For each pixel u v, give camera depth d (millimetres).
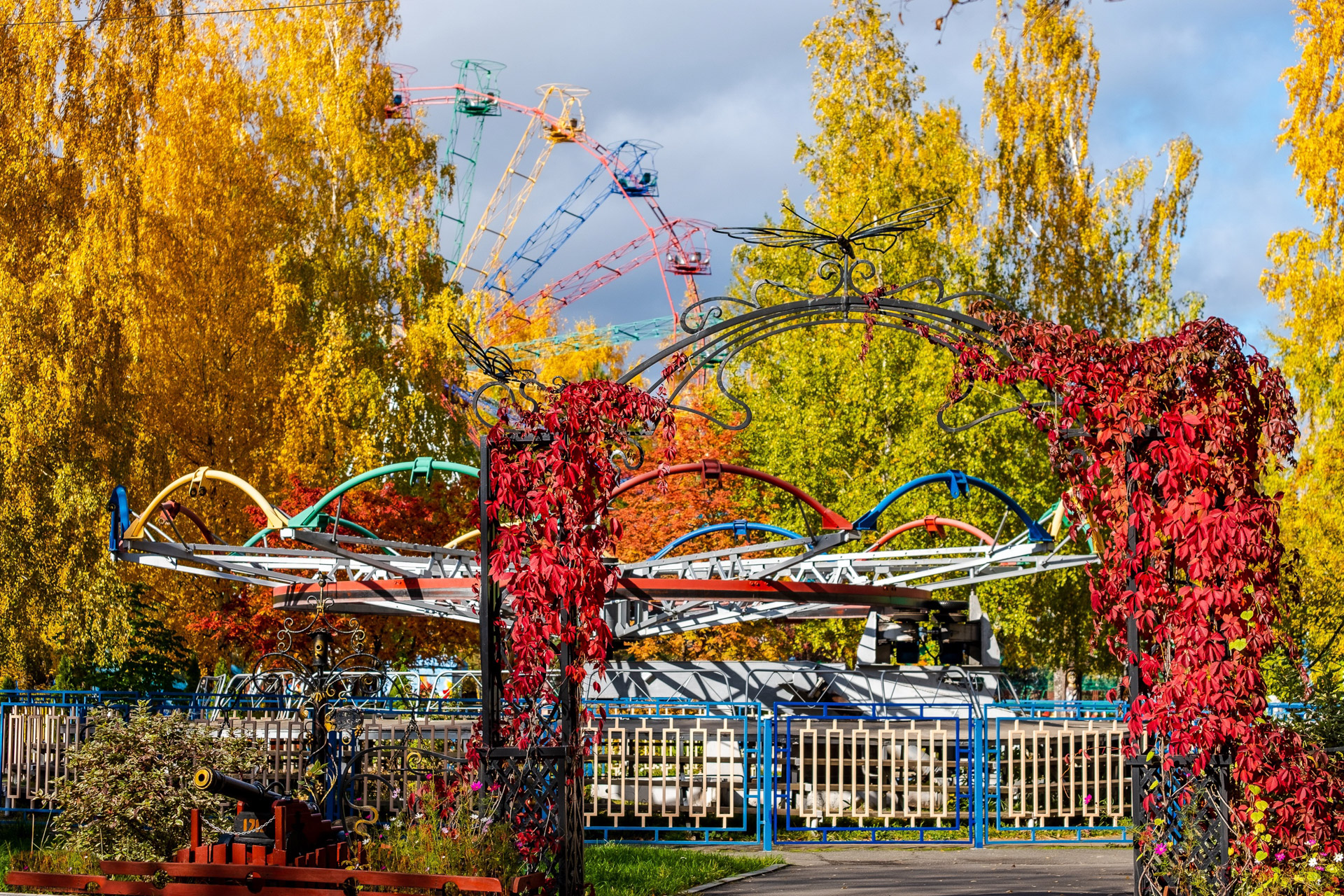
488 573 8312
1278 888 7406
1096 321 33500
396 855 7980
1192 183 34031
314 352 28391
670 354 8570
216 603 22594
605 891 10008
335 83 31344
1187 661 7668
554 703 8258
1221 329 7926
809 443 26109
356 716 11094
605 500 8320
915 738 16578
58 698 17484
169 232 27125
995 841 14188
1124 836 14906
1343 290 25812
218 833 8266
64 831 9773
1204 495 7660
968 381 8445
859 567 17141
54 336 20500
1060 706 18953
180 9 24812
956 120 34500
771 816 13531
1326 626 17750
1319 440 25938
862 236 8609
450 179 32750
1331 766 7953
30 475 19500
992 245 33500
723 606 16297
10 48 22000
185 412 26812
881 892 10289
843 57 31391
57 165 22047
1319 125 26688
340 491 13359
